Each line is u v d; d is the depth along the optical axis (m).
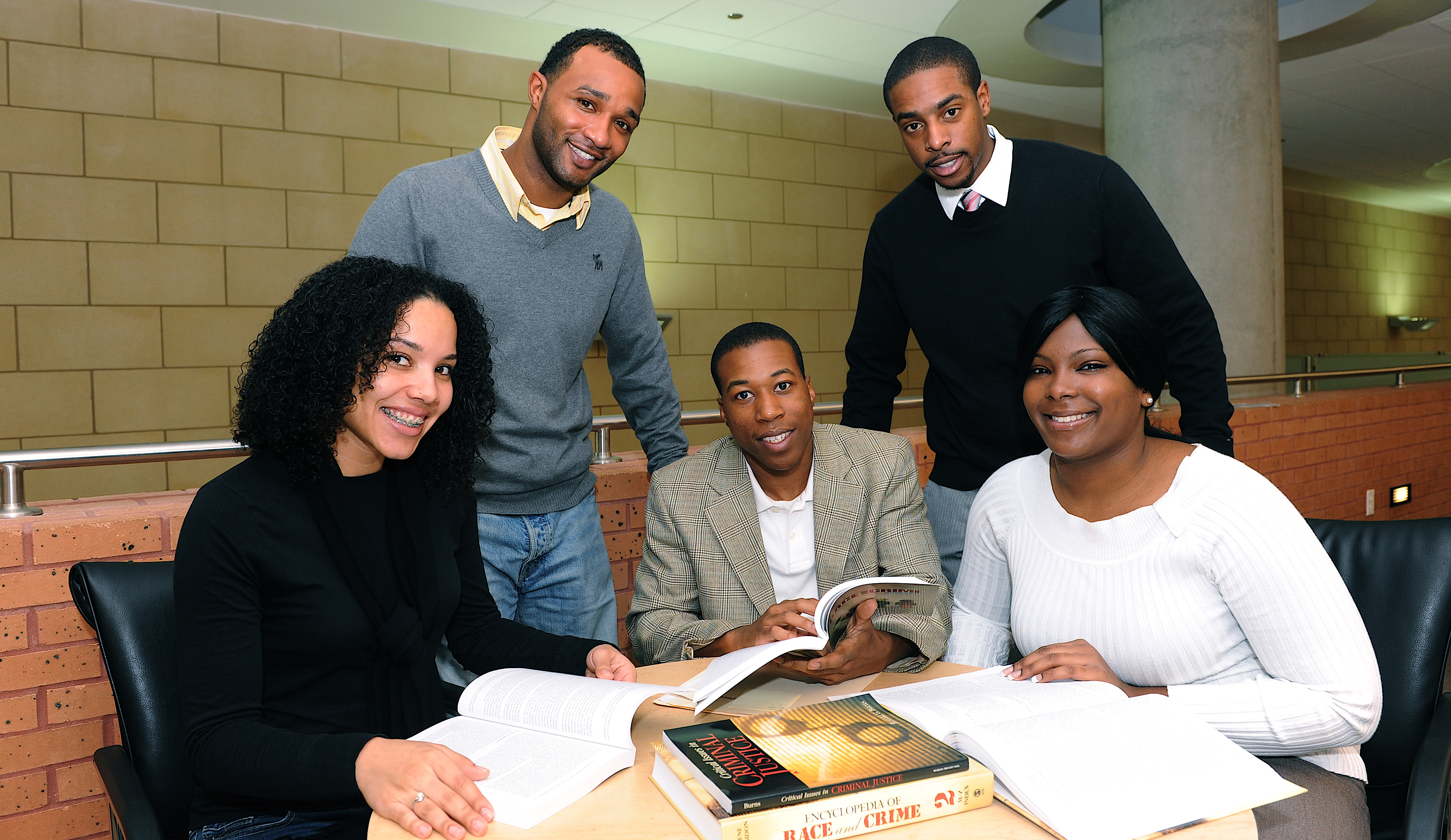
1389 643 1.56
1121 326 1.37
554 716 1.19
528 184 1.85
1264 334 4.98
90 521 1.93
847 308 8.48
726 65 7.03
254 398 1.37
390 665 1.44
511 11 5.80
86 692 1.94
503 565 1.95
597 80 1.75
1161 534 1.42
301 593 1.36
